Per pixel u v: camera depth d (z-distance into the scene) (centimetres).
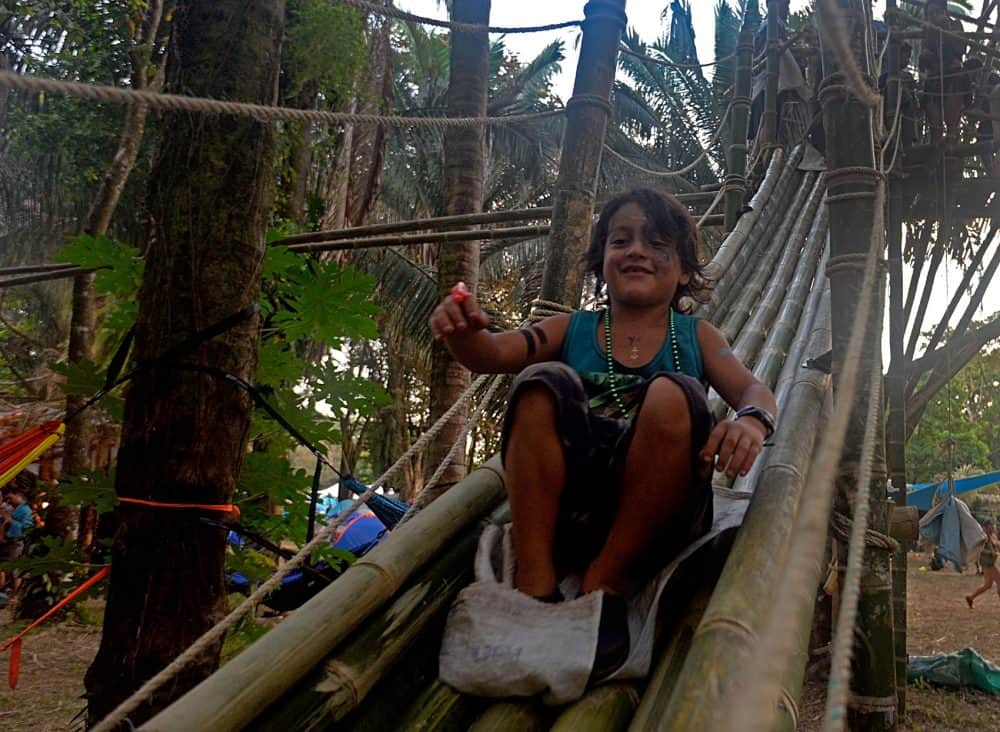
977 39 558
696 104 1597
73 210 914
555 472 163
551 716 156
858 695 297
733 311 478
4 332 1267
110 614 244
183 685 238
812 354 325
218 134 253
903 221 630
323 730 146
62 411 994
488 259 1441
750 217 579
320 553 325
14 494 930
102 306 1037
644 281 188
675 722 123
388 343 1488
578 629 154
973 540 1348
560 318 200
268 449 347
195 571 244
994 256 614
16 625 730
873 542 290
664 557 174
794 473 193
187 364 246
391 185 1429
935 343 635
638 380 186
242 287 255
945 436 2619
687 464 157
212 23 257
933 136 577
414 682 171
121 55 747
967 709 580
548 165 1499
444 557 193
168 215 253
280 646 146
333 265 319
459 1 594
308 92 926
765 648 54
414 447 217
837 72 291
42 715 492
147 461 245
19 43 750
